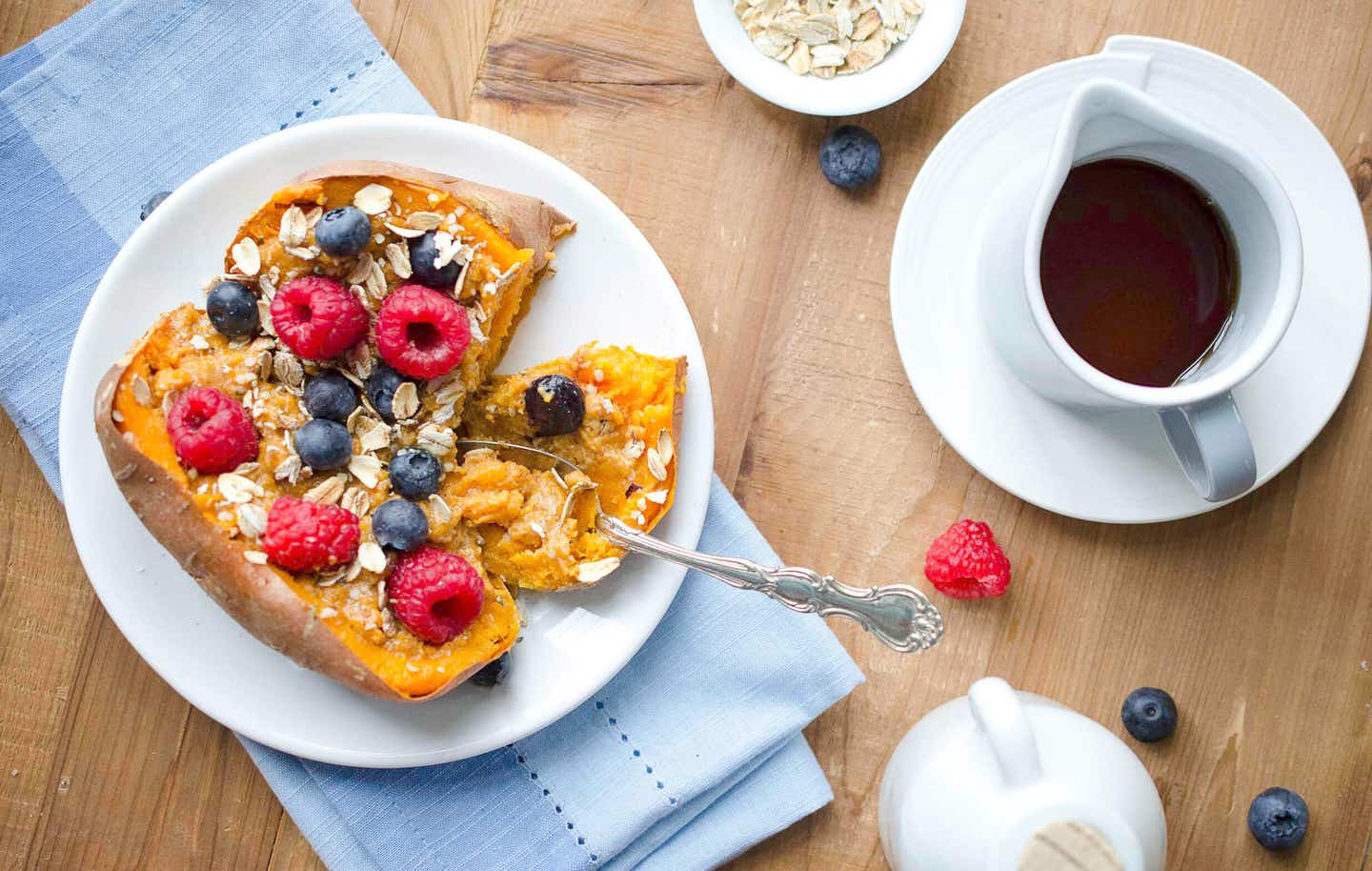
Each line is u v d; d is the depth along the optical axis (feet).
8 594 1.89
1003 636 1.92
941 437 1.90
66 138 1.85
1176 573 1.91
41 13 1.88
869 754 1.92
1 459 1.89
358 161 1.78
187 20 1.85
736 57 1.83
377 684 1.69
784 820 1.90
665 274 1.82
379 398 1.73
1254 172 1.64
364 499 1.73
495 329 1.78
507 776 1.88
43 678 1.90
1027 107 1.78
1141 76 1.78
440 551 1.71
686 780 1.88
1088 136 1.69
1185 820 1.91
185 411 1.68
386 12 1.89
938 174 1.79
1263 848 1.92
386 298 1.73
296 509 1.68
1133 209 1.76
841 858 1.92
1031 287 1.64
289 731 1.81
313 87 1.87
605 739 1.89
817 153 1.90
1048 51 1.89
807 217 1.90
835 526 1.91
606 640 1.82
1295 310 1.71
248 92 1.86
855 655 1.92
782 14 1.83
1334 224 1.80
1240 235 1.72
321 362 1.73
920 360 1.82
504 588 1.78
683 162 1.90
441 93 1.90
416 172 1.76
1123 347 1.77
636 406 1.77
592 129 1.90
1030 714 1.77
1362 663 1.91
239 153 1.79
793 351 1.90
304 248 1.72
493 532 1.77
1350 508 1.91
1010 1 1.89
